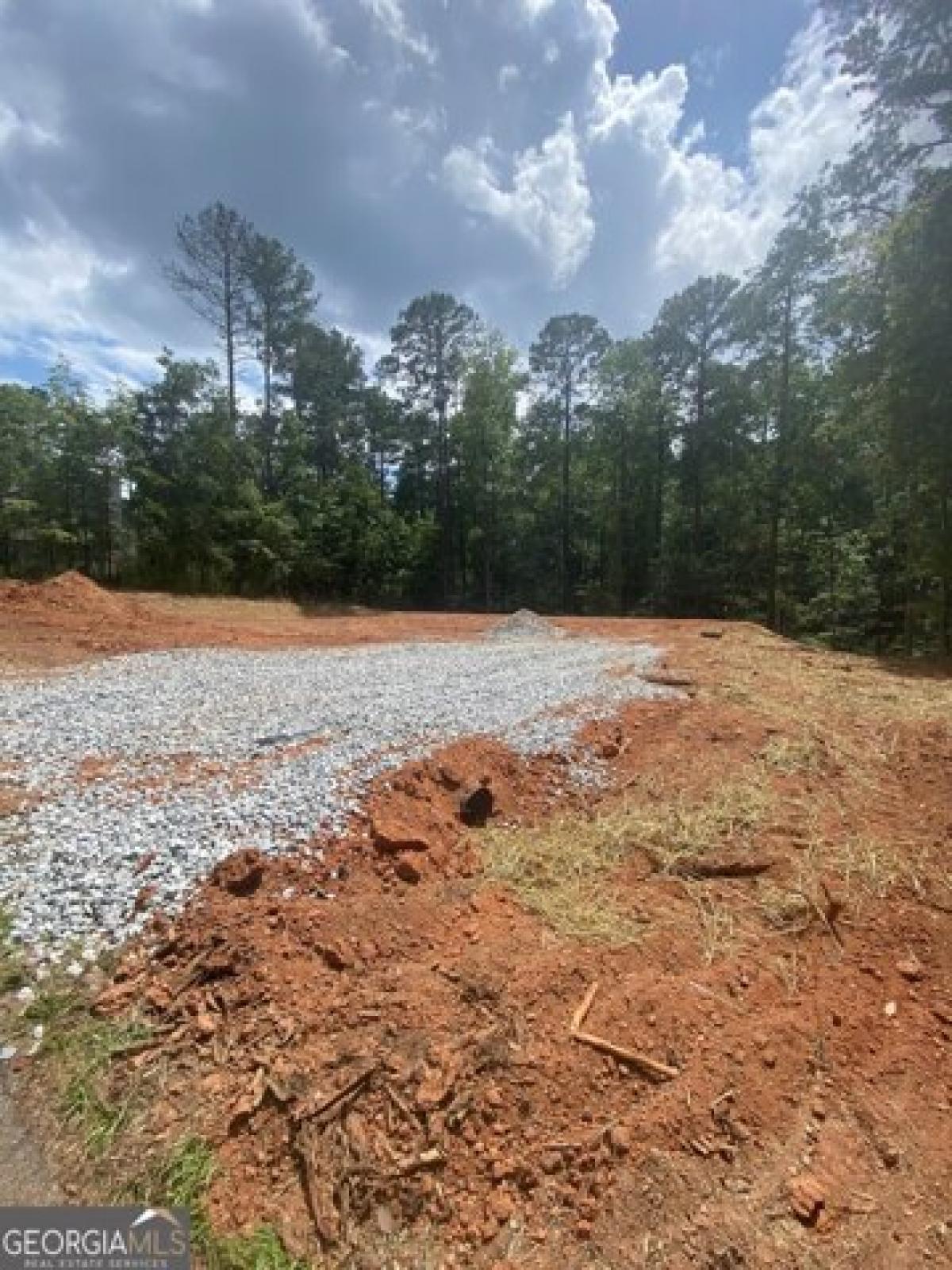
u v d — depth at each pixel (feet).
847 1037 7.52
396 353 87.71
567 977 7.94
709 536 73.77
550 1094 6.42
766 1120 6.36
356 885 9.43
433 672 23.41
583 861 10.84
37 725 15.53
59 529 58.59
